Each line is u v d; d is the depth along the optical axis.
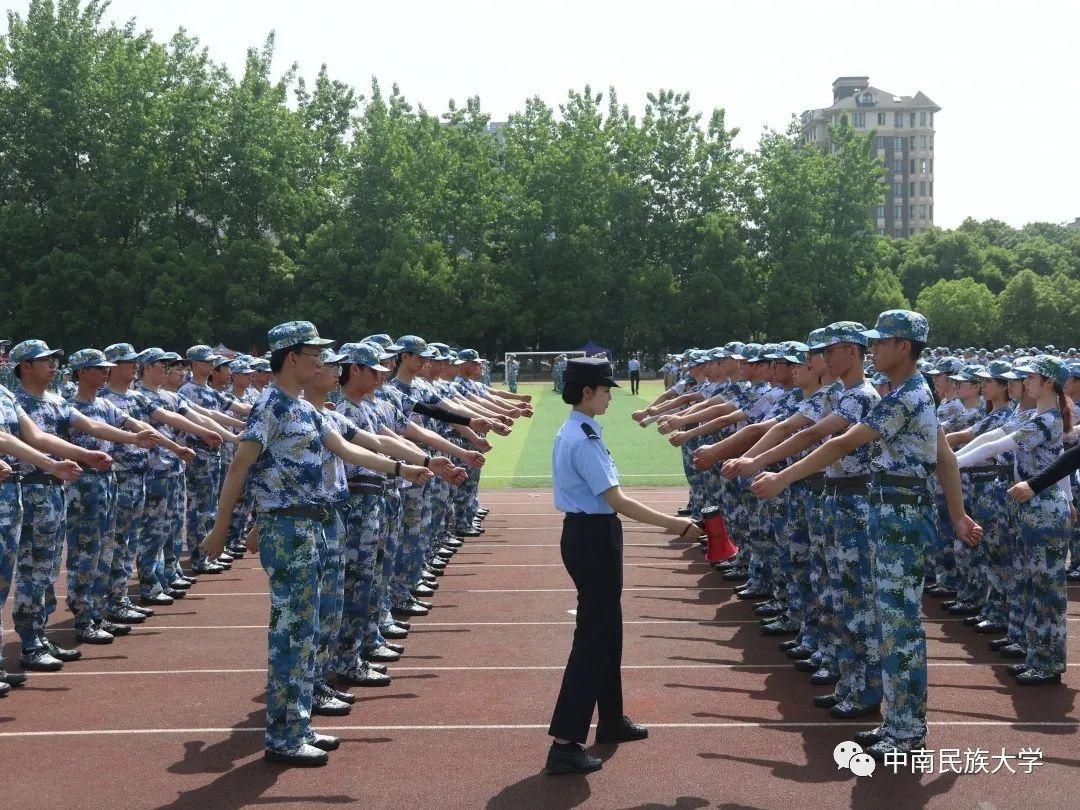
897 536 5.84
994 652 8.48
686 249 73.62
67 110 60.25
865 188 74.00
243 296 59.09
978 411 10.60
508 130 76.94
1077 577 11.34
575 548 5.89
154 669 8.12
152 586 10.51
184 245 62.72
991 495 8.89
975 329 80.62
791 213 71.81
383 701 7.17
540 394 51.66
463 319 66.62
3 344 18.11
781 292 70.56
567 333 69.31
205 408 12.40
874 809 5.22
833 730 6.50
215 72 64.44
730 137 73.50
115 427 9.23
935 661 8.20
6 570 7.38
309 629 6.02
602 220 72.00
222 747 6.28
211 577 12.05
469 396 13.80
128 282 57.84
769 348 10.86
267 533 6.00
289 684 5.96
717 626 9.44
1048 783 5.56
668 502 18.08
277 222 64.31
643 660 8.27
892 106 168.25
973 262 94.75
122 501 9.53
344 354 7.83
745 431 8.05
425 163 67.19
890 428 5.79
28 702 7.25
